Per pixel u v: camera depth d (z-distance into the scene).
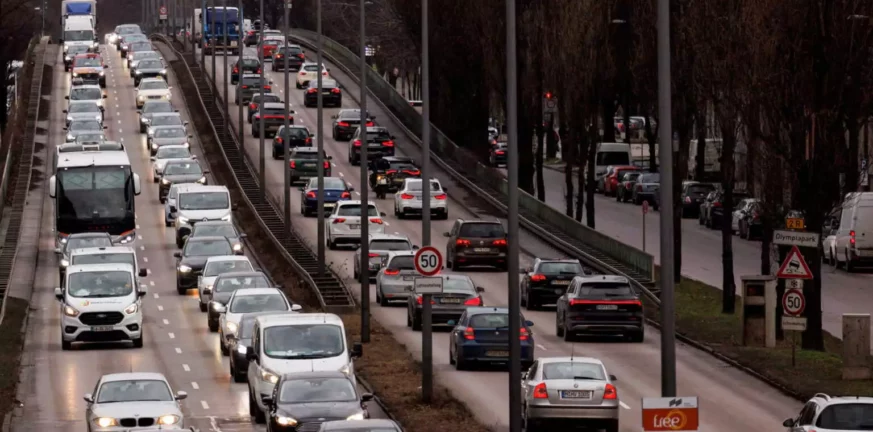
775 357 126.81
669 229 65.19
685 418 61.91
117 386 95.12
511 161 80.94
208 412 108.56
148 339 147.88
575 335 139.62
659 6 65.31
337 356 106.25
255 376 104.56
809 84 126.31
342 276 183.25
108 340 141.88
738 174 183.25
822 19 124.75
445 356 132.12
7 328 151.75
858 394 105.88
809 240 116.25
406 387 114.00
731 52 141.75
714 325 149.75
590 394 91.88
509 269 80.00
